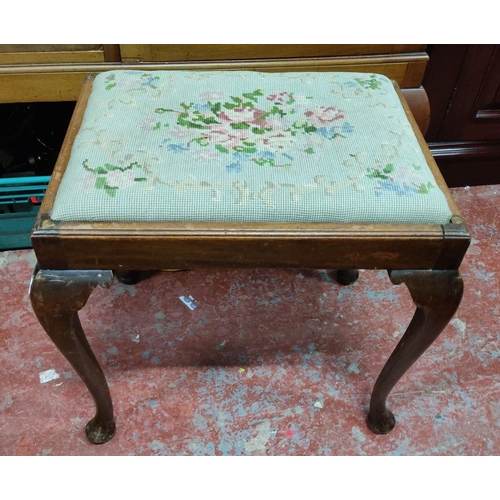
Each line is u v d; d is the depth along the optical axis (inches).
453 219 28.8
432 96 55.7
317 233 28.0
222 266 29.6
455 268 29.8
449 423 41.4
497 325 47.8
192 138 31.1
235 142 31.0
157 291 49.1
